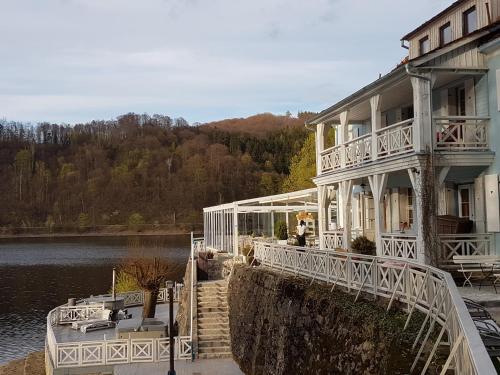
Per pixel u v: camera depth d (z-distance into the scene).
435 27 20.20
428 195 13.80
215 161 128.88
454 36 18.97
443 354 7.22
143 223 122.00
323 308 11.85
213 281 23.91
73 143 156.12
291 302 14.13
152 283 25.59
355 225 23.55
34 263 65.06
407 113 19.22
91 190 133.62
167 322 24.55
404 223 19.88
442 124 14.45
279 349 14.29
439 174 14.30
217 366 18.25
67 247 89.50
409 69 13.95
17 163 139.50
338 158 19.70
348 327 10.32
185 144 148.62
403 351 8.00
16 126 159.00
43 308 39.34
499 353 6.94
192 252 24.23
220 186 122.00
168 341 19.19
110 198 131.12
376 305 10.33
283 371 13.61
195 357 19.30
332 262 13.47
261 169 123.00
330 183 20.23
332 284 13.28
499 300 10.85
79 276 53.91
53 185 136.50
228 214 29.30
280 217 33.38
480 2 17.52
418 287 9.09
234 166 123.81
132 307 30.23
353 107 18.86
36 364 24.53
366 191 22.20
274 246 18.61
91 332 23.44
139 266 26.11
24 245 95.50
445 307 7.21
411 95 17.38
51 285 48.72
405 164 14.45
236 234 26.97
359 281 11.83
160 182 132.38
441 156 14.13
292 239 25.61
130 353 18.91
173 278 47.00
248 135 153.88
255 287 18.09
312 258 14.89
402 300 9.70
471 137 14.95
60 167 144.25
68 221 127.12
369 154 17.09
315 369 11.39
